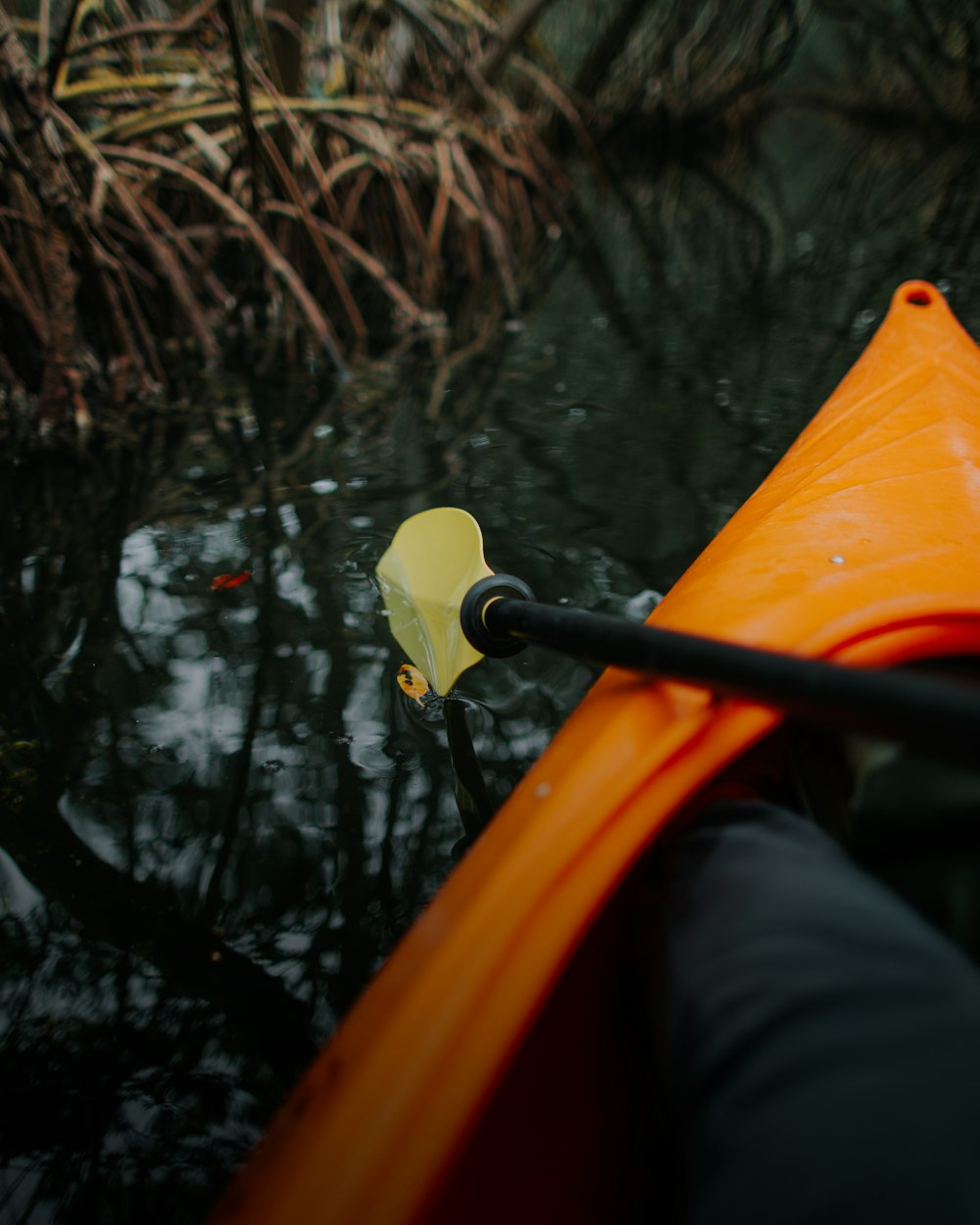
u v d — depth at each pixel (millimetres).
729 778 720
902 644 737
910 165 6988
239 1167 765
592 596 1569
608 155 7473
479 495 1968
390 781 1166
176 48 3752
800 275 3912
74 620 1535
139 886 1031
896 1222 331
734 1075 427
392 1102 496
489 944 562
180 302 3008
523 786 736
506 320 3537
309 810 1122
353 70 4129
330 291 3643
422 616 1340
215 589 1620
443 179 3916
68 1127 798
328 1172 473
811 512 1078
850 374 1624
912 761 595
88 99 3020
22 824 1116
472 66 4551
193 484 2064
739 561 956
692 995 486
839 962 436
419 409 2549
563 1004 653
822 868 512
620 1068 665
